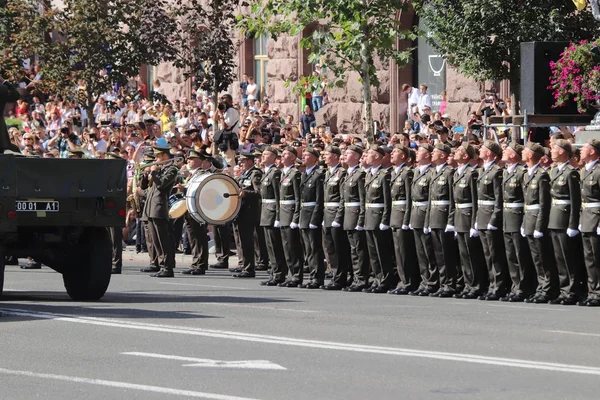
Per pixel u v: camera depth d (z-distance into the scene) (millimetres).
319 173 44312
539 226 38688
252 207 48969
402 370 24484
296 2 53500
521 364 25125
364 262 43219
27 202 35781
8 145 36688
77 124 74750
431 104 66438
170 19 68562
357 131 70375
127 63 71438
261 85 80062
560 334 29812
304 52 74812
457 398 21750
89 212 36562
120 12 70812
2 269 34562
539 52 47500
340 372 24297
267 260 51438
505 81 62844
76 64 72562
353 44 53062
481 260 40844
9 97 36625
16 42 72750
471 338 29016
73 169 36344
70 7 71500
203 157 50094
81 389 22781
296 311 34812
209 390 22562
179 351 26906
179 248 59531
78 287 37750
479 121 57219
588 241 37938
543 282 39031
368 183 42656
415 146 51281
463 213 40594
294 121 75188
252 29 55094
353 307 36219
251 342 28203
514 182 39469
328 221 43719
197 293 40750
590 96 46531
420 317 33531
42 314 33312
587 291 39250
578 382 23156
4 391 22688
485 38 52281
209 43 66375
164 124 72875
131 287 43094
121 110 75500
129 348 27359
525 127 47969
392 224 42125
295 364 25203
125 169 37156
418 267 42344
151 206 48344
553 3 52375
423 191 41500
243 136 60844
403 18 66500
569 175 38375
